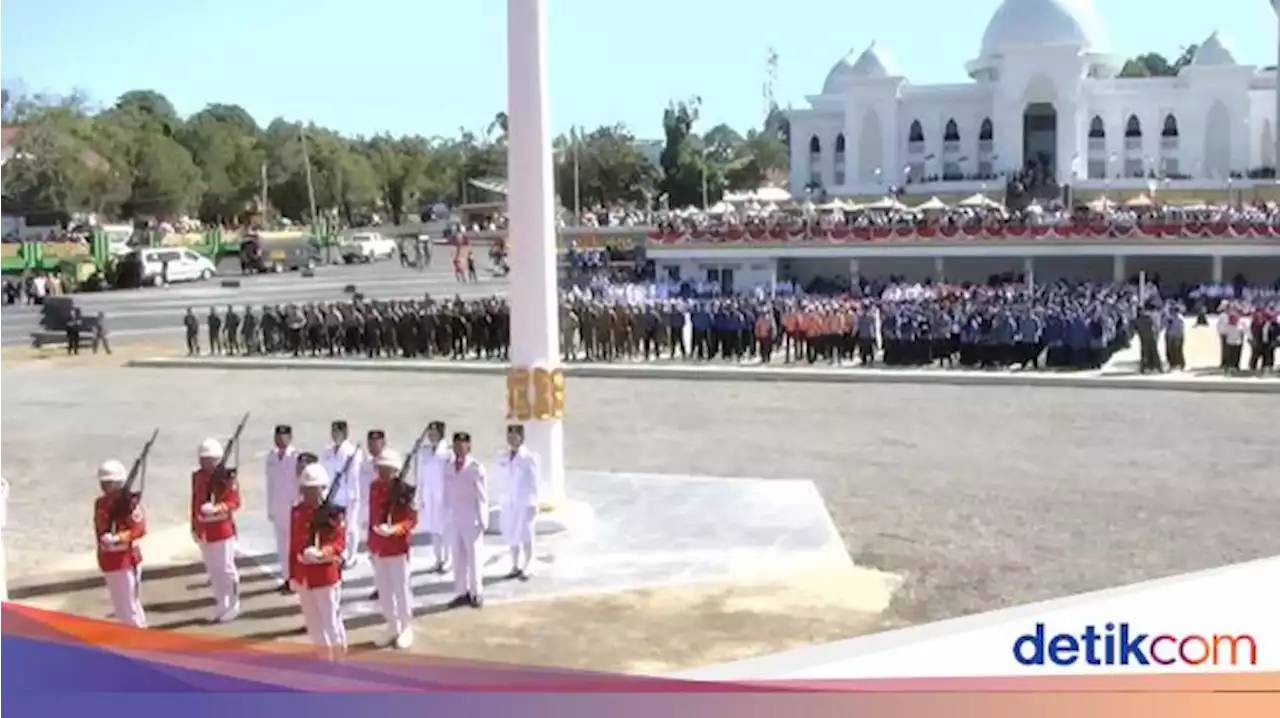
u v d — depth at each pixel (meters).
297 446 27.14
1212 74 91.00
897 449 25.38
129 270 79.19
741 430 28.22
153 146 116.75
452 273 88.38
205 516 14.48
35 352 49.09
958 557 16.95
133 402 34.88
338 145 143.38
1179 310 38.12
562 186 132.88
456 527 15.02
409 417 31.02
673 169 124.75
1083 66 91.12
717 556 17.22
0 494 14.28
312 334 45.06
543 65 18.12
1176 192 82.44
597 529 18.83
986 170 95.44
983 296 44.75
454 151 163.75
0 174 104.69
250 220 135.62
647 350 41.91
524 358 18.42
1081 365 36.78
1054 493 20.88
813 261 66.25
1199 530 18.16
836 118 101.12
